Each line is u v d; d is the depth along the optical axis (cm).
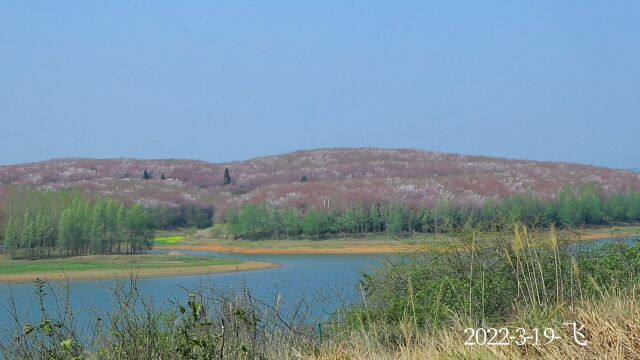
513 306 805
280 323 788
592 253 982
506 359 598
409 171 13550
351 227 7950
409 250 1107
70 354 639
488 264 972
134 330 658
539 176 10038
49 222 6347
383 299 1033
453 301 907
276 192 9362
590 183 8381
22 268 4497
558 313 698
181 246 8362
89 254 6350
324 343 765
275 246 7625
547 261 916
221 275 3694
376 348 750
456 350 640
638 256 955
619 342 576
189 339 643
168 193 11562
